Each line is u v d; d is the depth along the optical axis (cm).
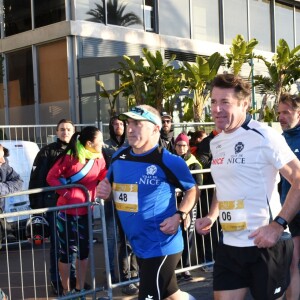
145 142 359
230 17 1814
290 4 2083
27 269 683
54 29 1372
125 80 1320
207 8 1734
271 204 313
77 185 507
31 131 947
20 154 844
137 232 360
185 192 370
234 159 312
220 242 329
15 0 1468
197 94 1402
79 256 523
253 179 309
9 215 457
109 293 523
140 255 362
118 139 653
